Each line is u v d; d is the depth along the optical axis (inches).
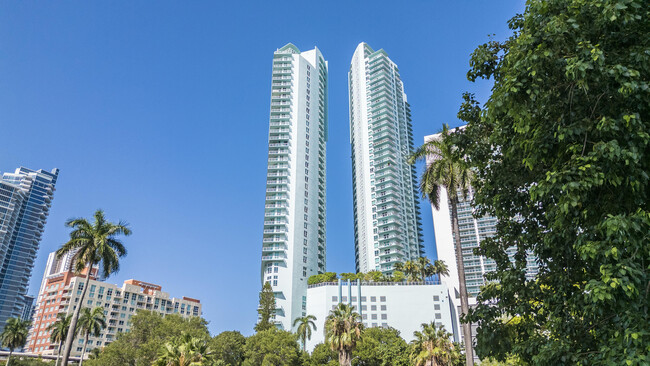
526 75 430.9
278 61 7554.1
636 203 389.1
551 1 447.8
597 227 390.0
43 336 6018.7
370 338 3403.1
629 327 367.6
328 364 3147.1
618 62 400.2
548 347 442.6
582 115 426.6
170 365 1612.9
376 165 7598.4
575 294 451.2
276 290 5698.8
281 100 7199.8
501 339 595.5
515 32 591.8
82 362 3171.8
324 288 5280.5
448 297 5137.8
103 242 1774.1
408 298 5128.0
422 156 1274.6
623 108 401.4
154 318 2819.9
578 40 412.5
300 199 6476.4
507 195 577.9
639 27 407.2
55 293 6269.7
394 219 6968.5
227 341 3169.3
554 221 468.8
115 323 6259.8
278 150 6791.3
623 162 391.5
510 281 569.0
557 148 449.1
